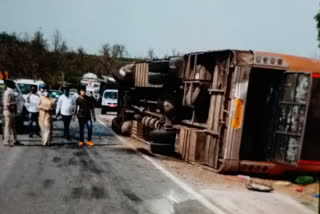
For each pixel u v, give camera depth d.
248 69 7.93
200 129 9.59
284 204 6.29
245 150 9.00
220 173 8.34
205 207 5.72
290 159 7.46
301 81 7.34
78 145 11.05
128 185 6.70
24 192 5.82
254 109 9.04
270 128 8.13
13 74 45.69
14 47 47.31
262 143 8.68
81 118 11.05
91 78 43.00
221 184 7.41
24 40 51.38
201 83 9.21
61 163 8.20
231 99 8.01
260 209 5.86
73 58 64.00
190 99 9.58
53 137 12.45
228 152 8.05
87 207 5.29
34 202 5.36
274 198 6.65
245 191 7.00
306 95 7.18
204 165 9.05
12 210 4.97
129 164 8.66
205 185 7.20
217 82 8.79
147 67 12.61
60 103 13.19
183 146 9.69
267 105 8.45
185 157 9.56
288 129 7.59
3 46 48.00
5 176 6.71
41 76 46.97
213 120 8.78
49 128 10.57
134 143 12.61
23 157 8.58
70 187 6.28
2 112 10.80
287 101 7.70
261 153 8.70
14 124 10.27
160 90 11.79
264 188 7.13
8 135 10.13
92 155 9.52
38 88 17.62
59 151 9.76
